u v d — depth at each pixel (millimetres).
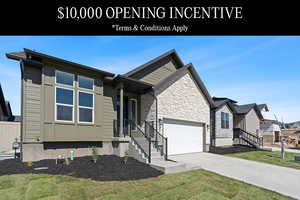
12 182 4949
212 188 5797
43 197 4238
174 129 12305
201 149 14594
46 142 7312
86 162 7262
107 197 4477
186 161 9906
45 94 7191
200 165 9102
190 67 13984
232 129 21266
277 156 14008
